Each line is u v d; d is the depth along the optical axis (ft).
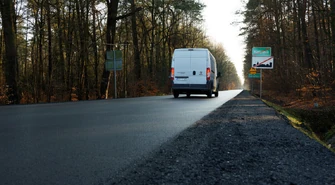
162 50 151.64
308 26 82.58
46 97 90.89
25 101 86.07
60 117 24.22
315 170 8.62
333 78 61.98
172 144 12.62
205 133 15.29
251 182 7.52
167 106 36.22
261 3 100.37
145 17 138.00
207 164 9.28
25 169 9.13
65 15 98.63
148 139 14.12
